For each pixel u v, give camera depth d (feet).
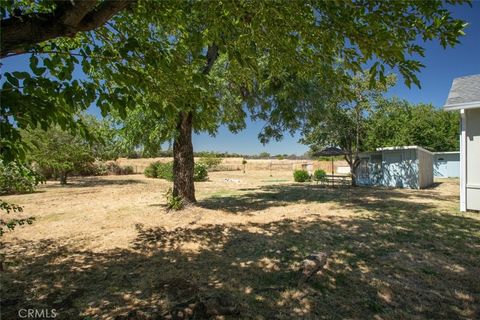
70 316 10.25
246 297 11.43
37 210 32.04
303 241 18.72
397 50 6.96
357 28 7.32
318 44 8.96
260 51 11.23
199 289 12.15
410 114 90.43
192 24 10.11
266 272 13.88
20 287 12.52
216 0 8.39
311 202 35.99
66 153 60.49
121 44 7.86
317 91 34.24
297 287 12.22
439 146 91.15
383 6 7.20
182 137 29.63
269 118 41.98
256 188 55.88
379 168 60.39
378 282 12.59
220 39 9.20
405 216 26.23
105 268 14.62
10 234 21.43
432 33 7.23
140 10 8.73
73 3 5.68
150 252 17.04
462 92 30.19
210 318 9.97
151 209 31.14
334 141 56.95
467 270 13.76
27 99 5.65
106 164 103.35
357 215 26.89
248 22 8.83
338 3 6.70
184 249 17.54
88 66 7.18
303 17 8.20
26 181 13.96
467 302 10.89
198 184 66.08
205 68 26.53
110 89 8.46
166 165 83.41
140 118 25.76
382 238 19.15
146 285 12.61
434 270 13.79
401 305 10.73
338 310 10.45
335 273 13.55
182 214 27.40
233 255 16.38
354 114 53.83
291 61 10.40
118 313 10.41
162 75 8.20
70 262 15.48
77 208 33.14
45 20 6.08
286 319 9.92
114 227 23.40
